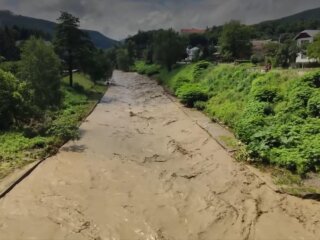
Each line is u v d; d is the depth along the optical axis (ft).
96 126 81.41
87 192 44.32
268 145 55.83
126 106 116.98
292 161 50.52
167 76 199.82
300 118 63.31
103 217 38.63
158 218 39.22
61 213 38.83
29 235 34.42
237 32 212.43
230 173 52.44
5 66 95.86
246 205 42.98
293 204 42.80
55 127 65.82
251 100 79.97
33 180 46.57
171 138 73.20
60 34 133.90
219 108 92.79
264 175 50.72
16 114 67.36
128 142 69.10
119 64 350.84
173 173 52.85
